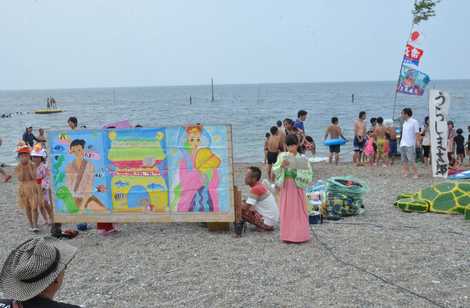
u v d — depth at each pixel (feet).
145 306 18.92
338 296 18.99
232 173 27.76
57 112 245.86
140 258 24.76
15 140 117.70
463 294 18.89
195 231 29.58
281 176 25.85
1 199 42.68
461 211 31.58
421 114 174.40
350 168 54.54
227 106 263.70
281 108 228.84
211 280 21.24
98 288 20.93
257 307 18.34
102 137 28.60
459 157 60.23
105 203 28.91
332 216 31.53
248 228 30.14
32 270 8.35
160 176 28.40
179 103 327.06
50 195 30.66
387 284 20.07
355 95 404.16
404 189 41.19
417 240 25.86
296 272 21.80
